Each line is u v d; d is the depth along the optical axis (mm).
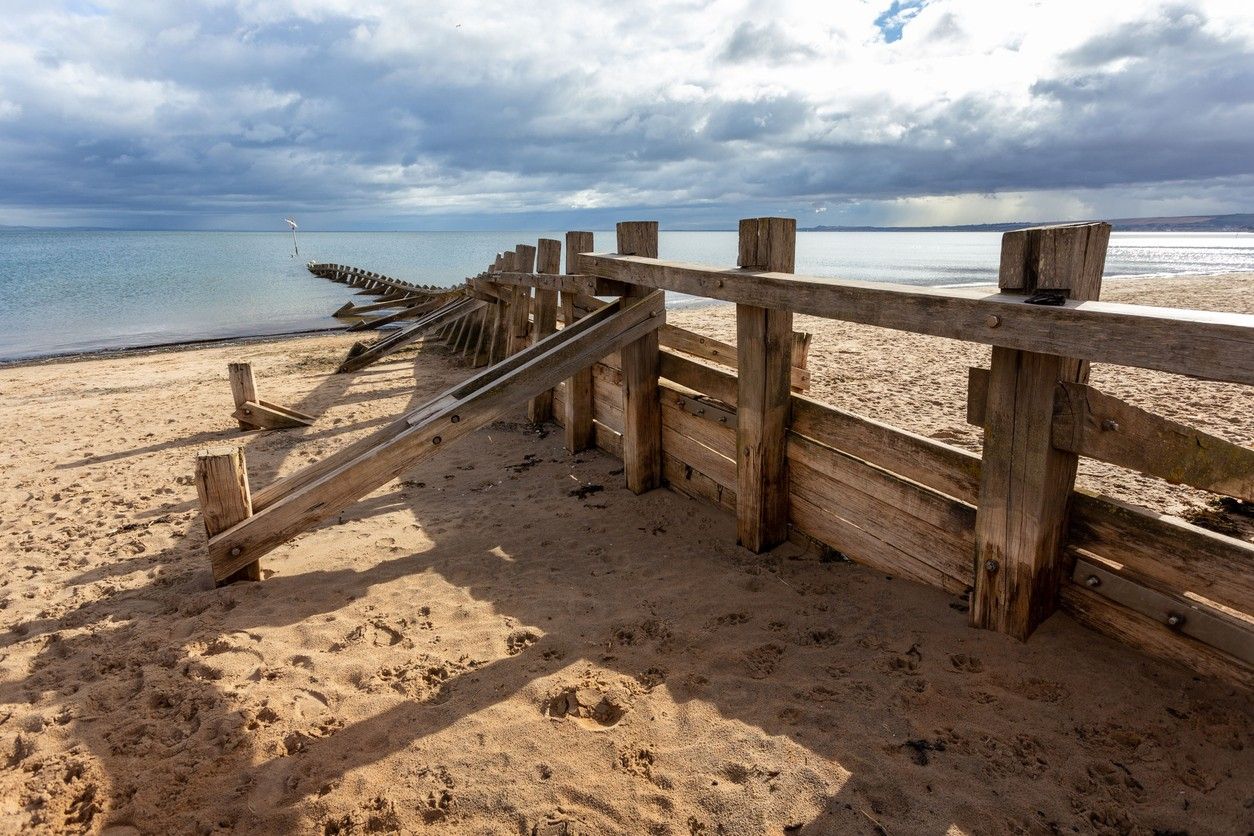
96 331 18938
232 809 2389
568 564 4176
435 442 4242
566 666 3107
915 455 3281
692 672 3004
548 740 2645
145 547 4773
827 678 2867
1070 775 2266
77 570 4430
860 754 2436
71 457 7086
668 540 4398
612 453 6090
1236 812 2072
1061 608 2904
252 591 3990
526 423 7422
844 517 3764
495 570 4145
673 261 4551
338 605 3787
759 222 3738
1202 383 7828
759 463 3947
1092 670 2637
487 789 2418
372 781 2480
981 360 9953
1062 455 2643
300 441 7387
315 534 4816
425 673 3109
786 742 2521
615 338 4699
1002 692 2639
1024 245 2504
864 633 3143
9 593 4105
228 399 9609
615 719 2770
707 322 15062
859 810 2213
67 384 11383
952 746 2430
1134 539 2605
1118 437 2408
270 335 17734
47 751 2689
